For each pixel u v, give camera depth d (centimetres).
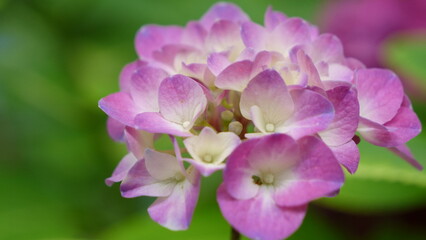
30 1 59
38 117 61
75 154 57
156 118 40
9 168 59
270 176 39
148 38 45
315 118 38
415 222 54
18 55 64
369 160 51
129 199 57
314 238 52
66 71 62
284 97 39
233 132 40
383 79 42
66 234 54
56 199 56
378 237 54
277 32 42
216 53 40
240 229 37
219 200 38
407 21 59
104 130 57
